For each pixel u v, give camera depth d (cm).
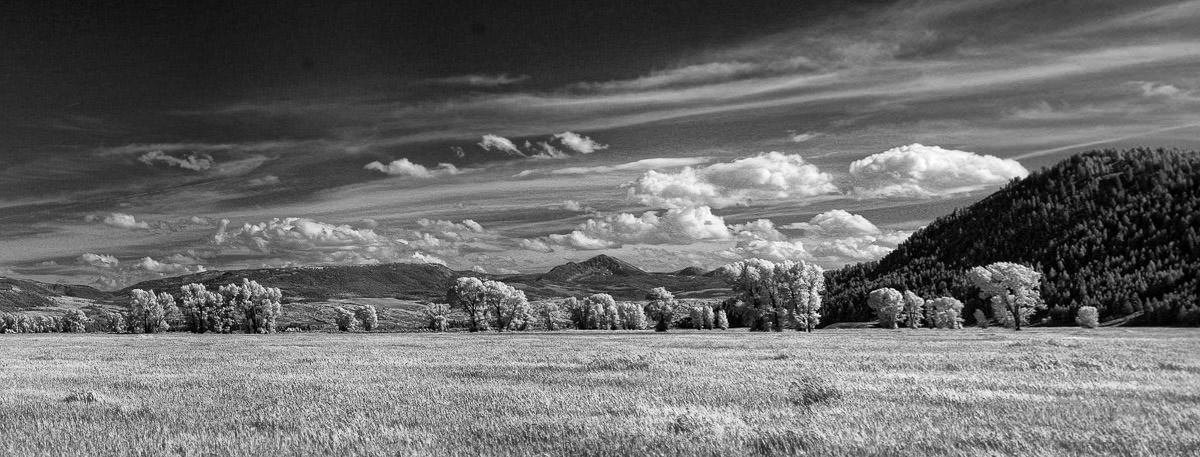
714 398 1758
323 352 4588
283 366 3241
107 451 1125
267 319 15338
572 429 1252
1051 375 2344
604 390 1980
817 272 11481
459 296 14250
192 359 3888
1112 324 17525
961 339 5944
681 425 1248
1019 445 1079
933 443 1092
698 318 16275
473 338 7831
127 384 2344
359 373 2759
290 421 1419
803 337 7200
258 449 1115
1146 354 3450
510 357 3753
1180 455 1003
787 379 2248
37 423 1408
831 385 1891
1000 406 1527
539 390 1981
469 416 1462
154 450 1123
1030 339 5791
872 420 1334
